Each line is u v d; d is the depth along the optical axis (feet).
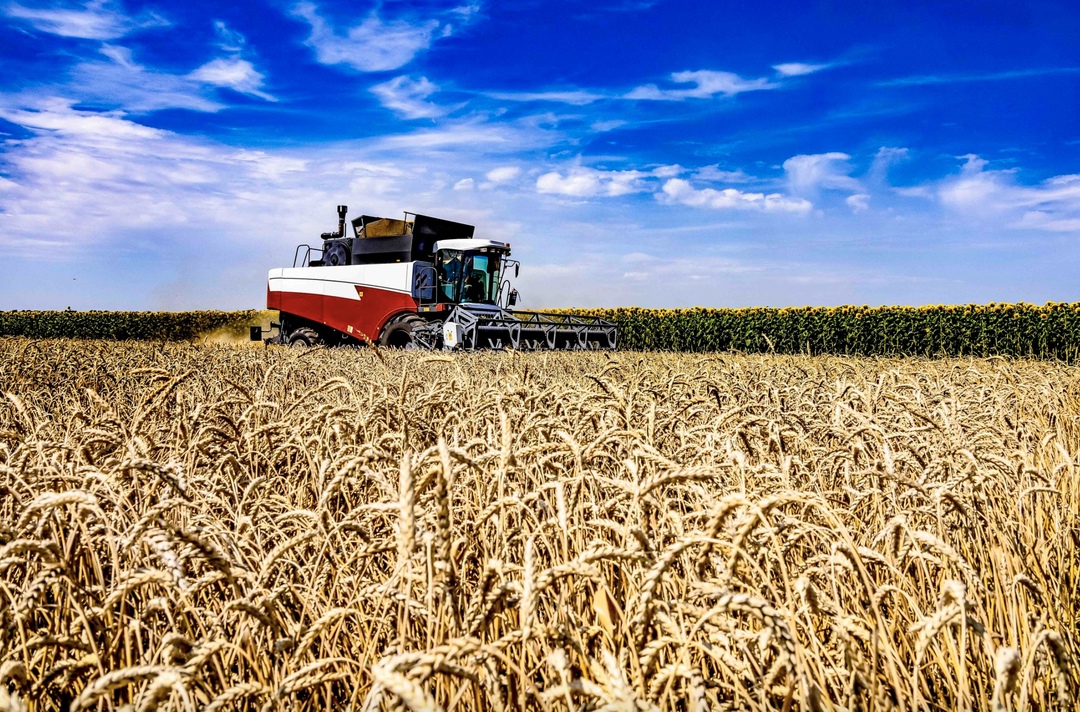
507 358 37.37
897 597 8.16
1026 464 11.23
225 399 15.33
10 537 6.32
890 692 7.18
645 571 7.32
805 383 20.36
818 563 8.68
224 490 10.05
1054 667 5.92
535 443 11.45
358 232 84.94
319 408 12.95
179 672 4.83
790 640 4.98
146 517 6.56
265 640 7.36
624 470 9.88
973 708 7.32
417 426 13.00
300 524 9.52
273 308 90.48
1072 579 10.22
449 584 5.93
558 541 8.57
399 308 75.51
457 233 81.30
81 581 7.98
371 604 8.04
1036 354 83.30
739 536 5.44
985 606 8.97
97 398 12.02
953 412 14.90
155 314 165.27
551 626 5.88
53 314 166.91
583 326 75.82
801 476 11.54
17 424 14.21
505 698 6.61
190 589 6.08
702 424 13.17
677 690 6.16
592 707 4.76
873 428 10.60
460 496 10.19
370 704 4.48
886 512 10.06
